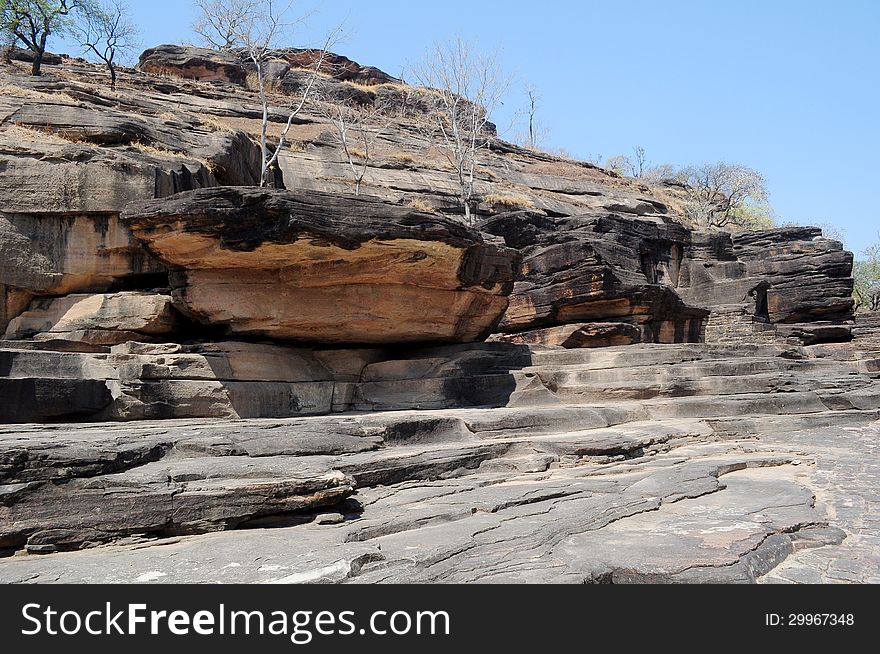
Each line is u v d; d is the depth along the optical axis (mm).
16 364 11633
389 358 16500
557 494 8797
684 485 9297
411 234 13305
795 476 10680
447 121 49125
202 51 48375
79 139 16766
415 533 7035
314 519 7551
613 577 5824
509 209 40031
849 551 6738
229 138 21109
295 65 57781
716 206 62875
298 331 14586
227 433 9289
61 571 5859
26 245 14172
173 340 14547
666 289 22984
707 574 5758
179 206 12500
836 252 33719
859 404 16328
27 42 29719
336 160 39312
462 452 10273
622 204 47875
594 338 22297
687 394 15969
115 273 14617
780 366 17953
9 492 6500
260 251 13180
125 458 7621
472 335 17031
